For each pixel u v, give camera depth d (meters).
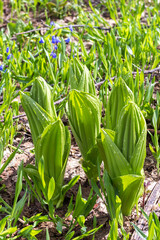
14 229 0.92
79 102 0.99
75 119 1.02
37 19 2.28
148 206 1.07
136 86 1.26
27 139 1.35
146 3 2.38
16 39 1.97
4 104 1.24
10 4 2.51
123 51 1.69
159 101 1.30
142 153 0.93
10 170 1.22
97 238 1.02
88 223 1.05
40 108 0.97
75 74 1.06
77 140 1.06
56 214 1.08
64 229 1.04
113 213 0.95
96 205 1.09
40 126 0.98
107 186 0.94
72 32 1.71
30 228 0.94
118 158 0.92
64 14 2.28
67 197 1.12
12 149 1.30
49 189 0.95
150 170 1.21
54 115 1.02
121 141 0.93
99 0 2.44
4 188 1.16
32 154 1.29
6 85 1.30
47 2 2.27
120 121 0.91
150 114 1.32
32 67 1.50
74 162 1.24
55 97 1.41
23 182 1.17
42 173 0.95
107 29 1.84
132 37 1.67
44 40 1.64
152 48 1.62
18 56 1.59
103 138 0.93
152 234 0.87
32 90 1.00
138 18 1.96
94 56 1.59
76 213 0.98
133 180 0.93
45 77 1.50
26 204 1.11
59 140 0.95
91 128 1.03
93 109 1.00
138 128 0.91
